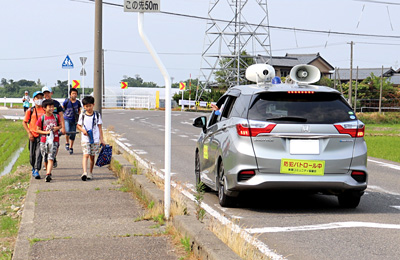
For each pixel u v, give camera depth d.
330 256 6.65
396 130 44.38
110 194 10.53
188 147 21.02
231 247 6.12
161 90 83.69
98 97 20.12
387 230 7.98
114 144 18.11
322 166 8.80
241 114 9.13
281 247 7.03
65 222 8.16
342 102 9.16
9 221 8.97
